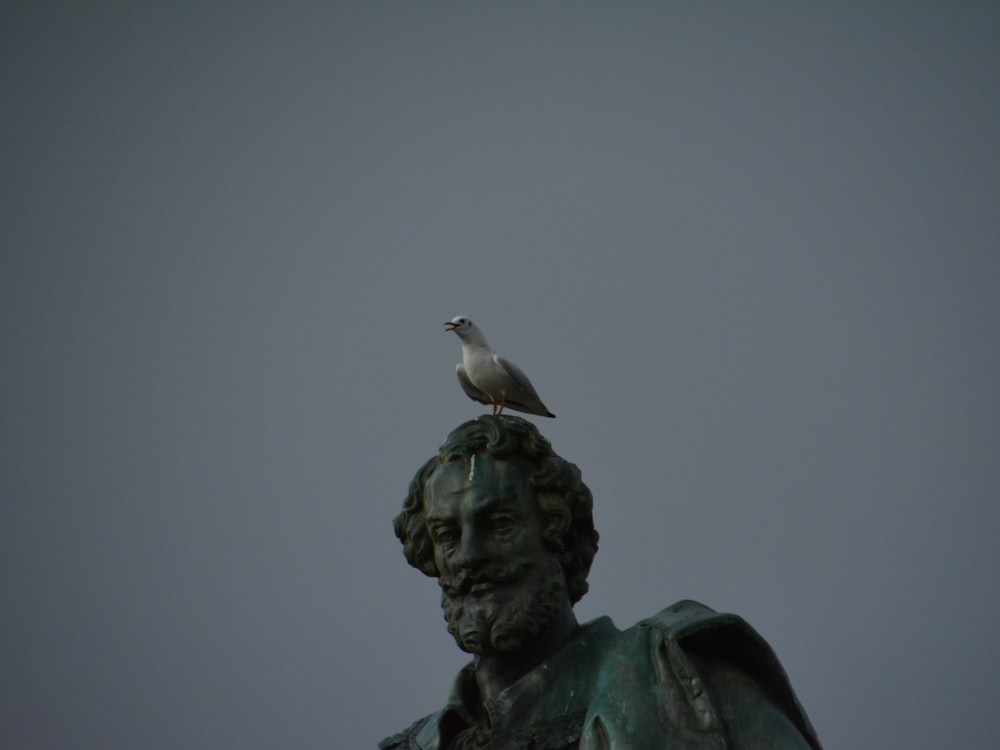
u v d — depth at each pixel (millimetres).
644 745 12703
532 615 13664
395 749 14102
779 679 13266
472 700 14047
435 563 14320
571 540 14164
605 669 13352
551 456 14117
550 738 13172
